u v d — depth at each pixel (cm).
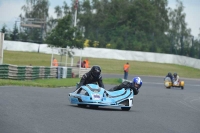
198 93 9531
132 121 3628
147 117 4056
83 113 3838
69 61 12925
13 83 6981
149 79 14238
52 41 14162
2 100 4325
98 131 2941
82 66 13050
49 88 7225
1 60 8456
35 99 4788
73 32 14238
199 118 4450
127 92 4462
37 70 9488
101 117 3678
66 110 3959
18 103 4194
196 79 16050
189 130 3419
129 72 16612
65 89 7288
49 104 4394
